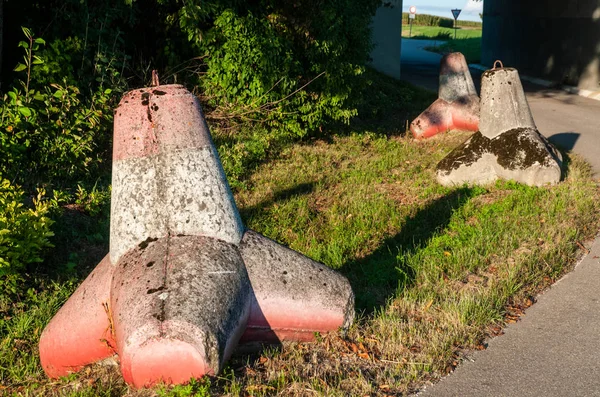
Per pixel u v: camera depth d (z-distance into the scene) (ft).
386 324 18.02
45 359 16.33
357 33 43.32
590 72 77.36
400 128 52.60
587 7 77.36
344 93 43.57
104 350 15.98
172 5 41.70
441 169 35.01
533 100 71.72
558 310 19.38
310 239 25.93
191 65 42.47
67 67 32.17
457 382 15.42
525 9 96.07
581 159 38.99
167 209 15.87
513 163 33.24
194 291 14.66
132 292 14.76
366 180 35.35
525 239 25.14
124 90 35.53
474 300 19.63
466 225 27.17
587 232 26.14
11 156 27.09
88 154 32.04
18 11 33.47
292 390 14.78
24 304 19.53
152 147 15.96
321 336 16.85
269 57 40.50
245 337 16.33
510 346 17.24
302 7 42.06
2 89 32.22
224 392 14.46
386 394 14.84
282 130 42.80
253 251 16.52
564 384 15.23
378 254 24.61
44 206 21.27
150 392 14.26
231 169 34.50
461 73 49.34
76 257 22.89
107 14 34.73
